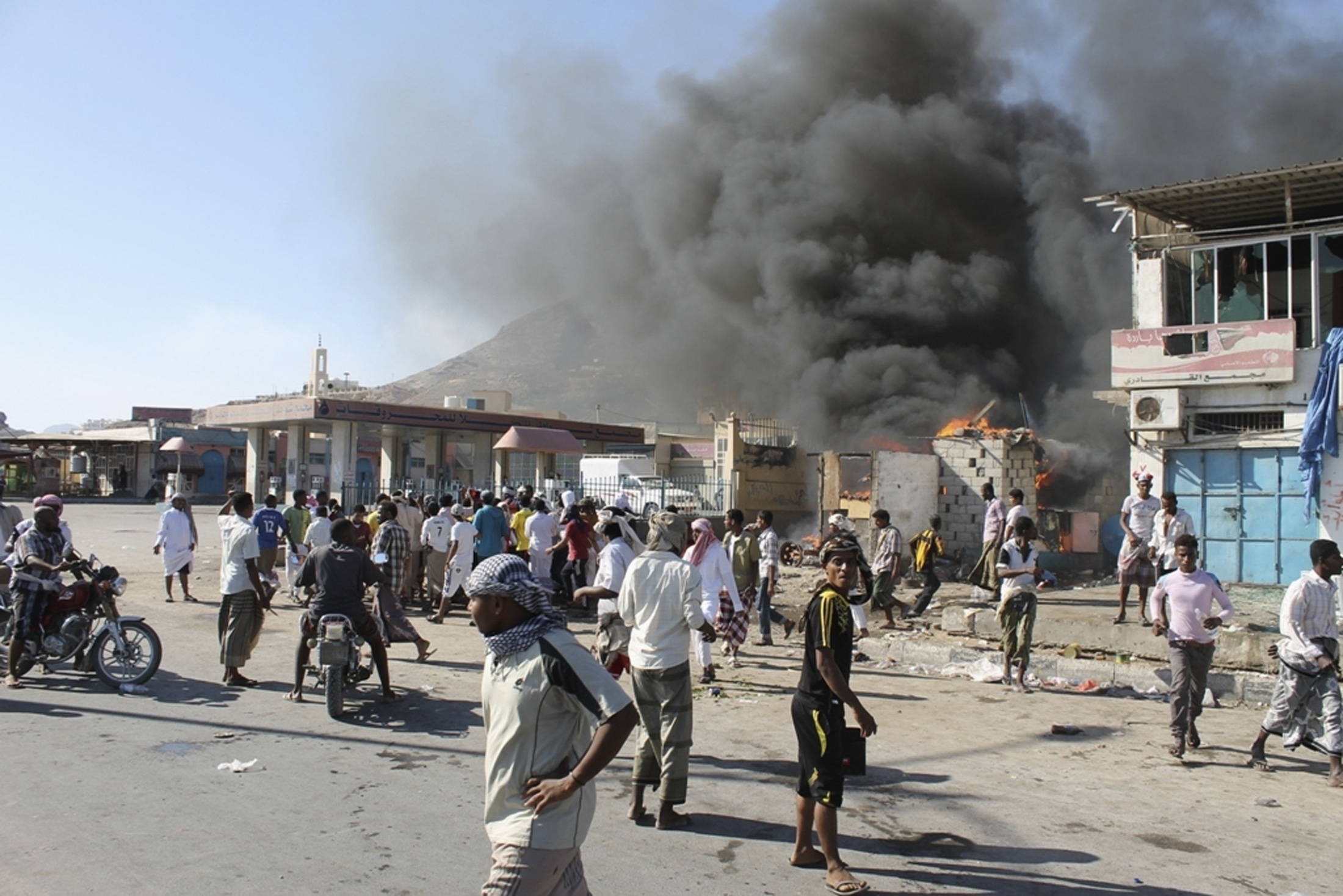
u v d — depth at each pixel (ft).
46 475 180.04
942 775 20.18
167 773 18.29
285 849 14.60
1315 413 44.04
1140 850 15.81
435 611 43.93
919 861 15.08
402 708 24.41
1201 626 21.99
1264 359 46.01
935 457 66.18
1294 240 48.21
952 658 33.99
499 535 42.27
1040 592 48.80
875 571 41.73
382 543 37.68
